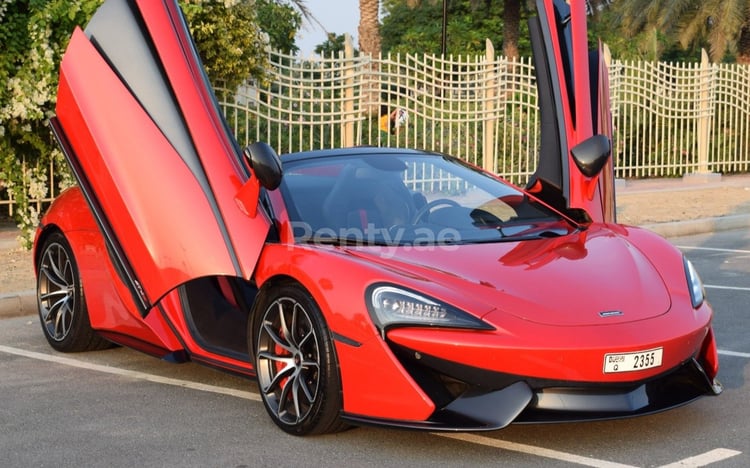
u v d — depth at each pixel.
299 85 11.47
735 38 22.27
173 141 4.52
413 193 4.74
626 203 13.77
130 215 4.60
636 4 22.14
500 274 3.95
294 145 12.54
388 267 3.93
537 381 3.61
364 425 3.74
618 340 3.63
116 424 4.24
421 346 3.63
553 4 5.47
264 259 4.23
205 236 4.38
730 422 4.16
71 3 8.61
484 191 4.96
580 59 5.35
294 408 4.11
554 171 5.32
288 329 4.09
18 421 4.30
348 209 4.54
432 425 3.61
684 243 10.55
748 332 6.00
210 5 9.70
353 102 12.02
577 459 3.69
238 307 4.93
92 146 4.72
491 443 3.88
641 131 18.22
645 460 3.67
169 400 4.62
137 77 4.62
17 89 8.49
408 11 36.28
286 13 16.59
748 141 18.70
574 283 3.93
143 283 4.61
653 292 4.00
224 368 4.52
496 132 13.73
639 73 16.55
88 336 5.55
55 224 5.58
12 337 6.11
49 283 5.79
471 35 34.12
